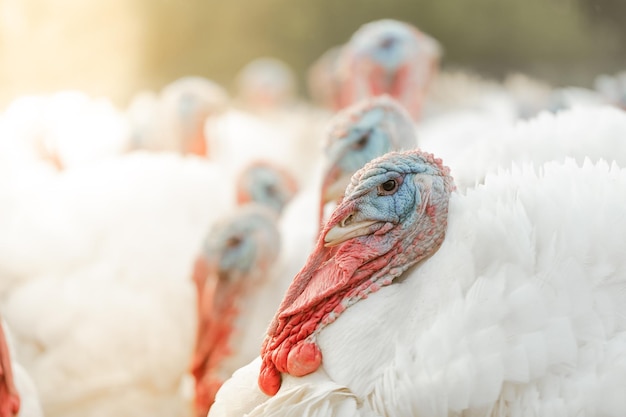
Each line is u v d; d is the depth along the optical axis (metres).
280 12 24.25
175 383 8.12
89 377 7.84
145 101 12.39
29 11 14.03
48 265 8.05
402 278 5.18
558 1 24.11
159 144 11.85
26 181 8.84
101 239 8.23
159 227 8.34
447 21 23.70
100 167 8.80
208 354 7.89
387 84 10.97
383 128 7.47
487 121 10.37
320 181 7.72
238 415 5.18
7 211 8.41
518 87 16.95
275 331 5.14
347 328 4.99
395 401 4.79
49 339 7.86
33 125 10.99
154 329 8.00
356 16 23.94
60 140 11.01
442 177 5.17
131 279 8.12
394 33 10.96
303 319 5.09
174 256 8.27
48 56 14.34
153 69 20.42
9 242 8.09
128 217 8.30
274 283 8.12
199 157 11.53
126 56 17.89
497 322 4.76
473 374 4.68
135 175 8.58
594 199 5.02
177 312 8.14
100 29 16.36
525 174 5.23
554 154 6.20
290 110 19.09
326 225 5.14
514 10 23.97
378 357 4.93
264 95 19.11
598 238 4.91
